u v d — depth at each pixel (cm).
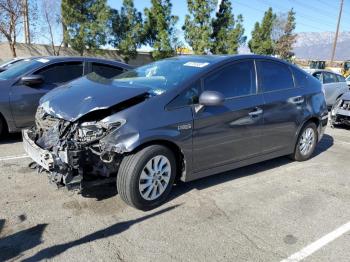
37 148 380
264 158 516
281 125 522
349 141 787
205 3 2612
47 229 346
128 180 372
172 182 410
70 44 2567
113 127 361
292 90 544
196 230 361
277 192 467
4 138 652
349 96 905
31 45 2689
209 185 476
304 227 381
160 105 387
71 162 353
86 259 304
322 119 605
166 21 2723
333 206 435
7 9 2311
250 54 504
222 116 434
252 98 477
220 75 449
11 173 479
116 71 720
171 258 313
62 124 381
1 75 652
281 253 331
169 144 400
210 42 2664
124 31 2733
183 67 456
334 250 341
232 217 392
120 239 337
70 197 414
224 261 314
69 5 2467
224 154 451
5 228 345
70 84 456
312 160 616
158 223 370
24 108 616
